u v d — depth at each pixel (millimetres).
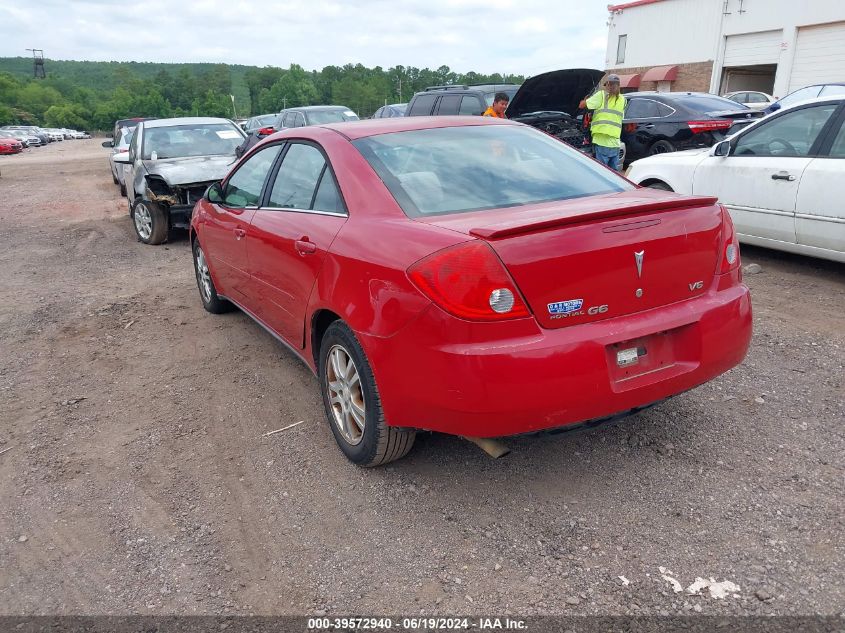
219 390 4340
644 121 11461
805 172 5773
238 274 4562
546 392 2510
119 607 2498
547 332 2537
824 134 5777
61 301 6594
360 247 2928
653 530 2744
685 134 10773
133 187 9836
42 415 4094
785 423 3520
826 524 2709
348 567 2645
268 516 2990
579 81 10273
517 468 3242
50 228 11391
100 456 3582
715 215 2953
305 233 3416
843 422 3496
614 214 2609
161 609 2479
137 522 2996
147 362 4887
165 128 10508
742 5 25953
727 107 11125
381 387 2842
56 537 2924
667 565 2543
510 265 2447
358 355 2984
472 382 2479
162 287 7043
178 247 9367
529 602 2406
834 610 2279
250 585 2578
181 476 3354
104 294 6828
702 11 27672
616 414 2768
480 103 11328
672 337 2844
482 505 2975
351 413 3234
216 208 4922
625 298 2670
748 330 3037
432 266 2527
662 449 3336
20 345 5352
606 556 2613
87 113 145750
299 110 16516
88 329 5691
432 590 2496
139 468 3445
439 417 2656
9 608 2521
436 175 3268
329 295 3115
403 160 3350
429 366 2580
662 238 2717
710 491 2975
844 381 3961
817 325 4898
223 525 2947
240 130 11133
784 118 6172
